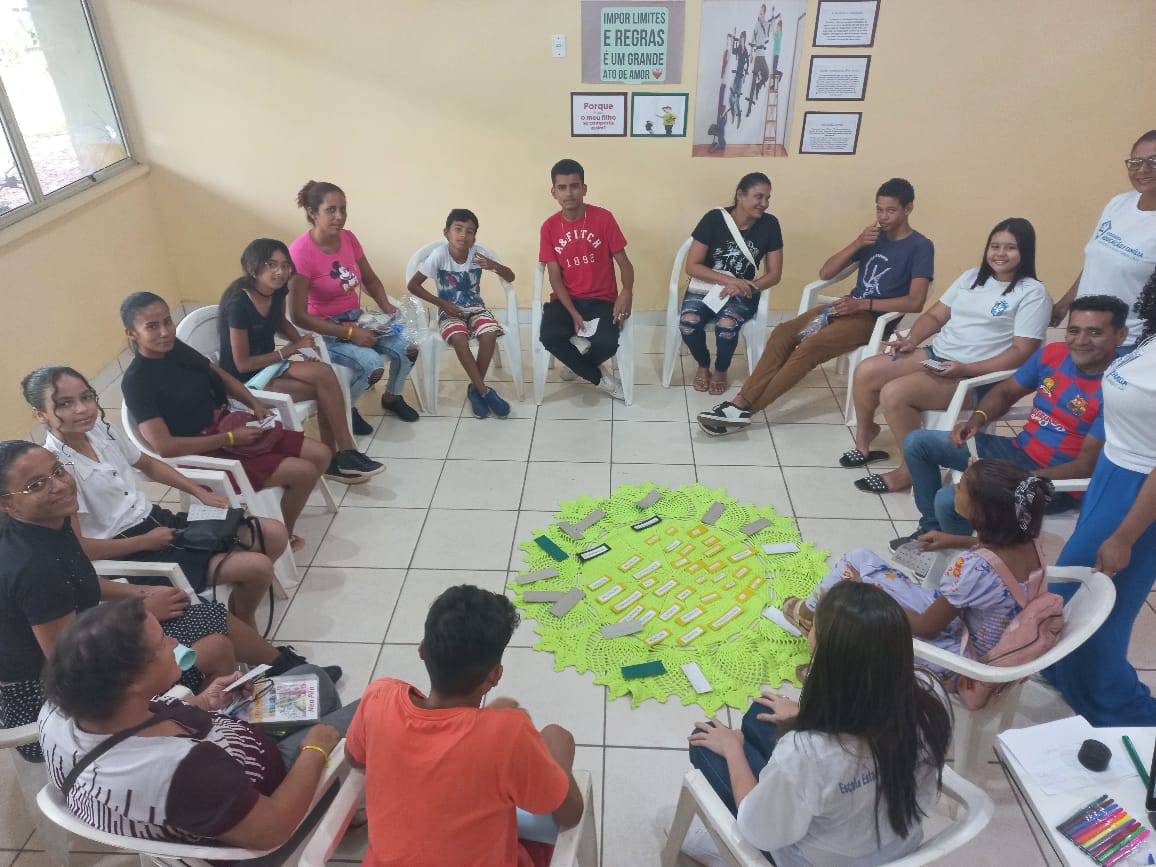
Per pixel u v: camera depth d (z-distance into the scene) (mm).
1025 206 4371
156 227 4617
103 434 2357
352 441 3461
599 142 4320
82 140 4039
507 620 1403
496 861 1364
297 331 3459
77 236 3918
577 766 2244
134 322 2533
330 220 3484
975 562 1878
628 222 4543
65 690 1353
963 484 1896
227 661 2146
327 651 2646
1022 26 3914
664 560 3000
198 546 2389
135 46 4145
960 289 3318
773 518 3219
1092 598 1837
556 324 3914
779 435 3809
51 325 3760
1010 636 1833
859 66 4047
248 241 4688
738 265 3938
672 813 2117
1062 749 1548
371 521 3258
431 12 4023
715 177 4383
